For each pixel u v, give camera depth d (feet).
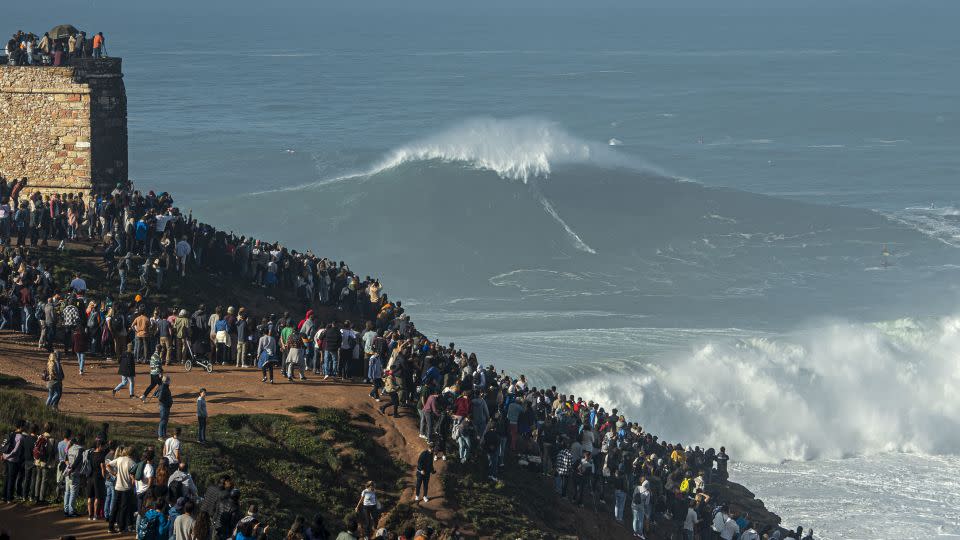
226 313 184.24
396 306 197.06
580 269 378.32
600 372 256.93
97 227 219.82
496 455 154.40
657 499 176.24
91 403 152.15
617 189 421.59
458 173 418.92
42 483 118.93
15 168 233.14
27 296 181.06
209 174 594.24
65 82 228.63
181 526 98.37
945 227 440.45
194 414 152.56
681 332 308.81
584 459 164.66
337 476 144.77
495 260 384.47
